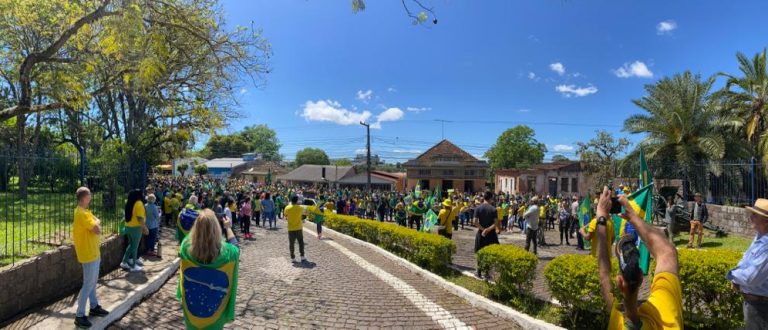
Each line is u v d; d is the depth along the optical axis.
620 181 23.55
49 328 5.15
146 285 7.16
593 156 38.81
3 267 5.64
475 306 6.93
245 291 7.48
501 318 6.31
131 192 8.44
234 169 90.69
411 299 7.25
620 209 2.59
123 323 5.71
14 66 12.08
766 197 15.16
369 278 8.84
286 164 121.69
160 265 8.84
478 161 59.06
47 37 10.46
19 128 17.08
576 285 5.47
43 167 7.21
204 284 3.59
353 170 67.75
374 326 5.88
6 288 5.45
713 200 17.42
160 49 7.17
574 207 16.98
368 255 11.84
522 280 6.49
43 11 9.36
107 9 7.26
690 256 5.43
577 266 5.62
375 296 7.40
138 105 18.81
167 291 7.36
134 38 6.96
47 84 10.09
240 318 6.02
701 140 18.77
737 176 16.39
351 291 7.70
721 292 4.98
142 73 7.27
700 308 5.25
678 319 2.09
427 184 58.75
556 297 5.80
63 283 6.75
